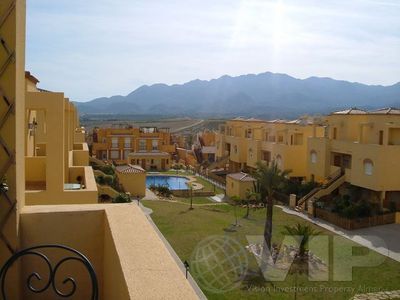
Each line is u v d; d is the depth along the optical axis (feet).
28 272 16.75
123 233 13.38
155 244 12.24
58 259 16.96
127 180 132.57
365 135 108.27
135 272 9.96
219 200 128.06
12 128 14.84
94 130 227.40
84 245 17.15
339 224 92.07
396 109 106.11
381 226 91.35
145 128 227.81
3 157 14.88
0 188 14.92
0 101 14.70
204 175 178.50
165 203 115.75
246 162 170.91
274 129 152.56
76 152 69.62
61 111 36.50
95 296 10.98
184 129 490.08
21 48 15.88
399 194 104.27
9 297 15.42
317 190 111.34
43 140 60.08
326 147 120.37
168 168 202.18
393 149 99.19
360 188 109.70
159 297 8.57
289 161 135.85
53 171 36.47
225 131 192.85
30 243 16.62
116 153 212.23
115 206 17.84
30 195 36.11
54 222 16.83
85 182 42.22
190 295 8.71
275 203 116.98
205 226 87.40
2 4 14.49
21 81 15.98
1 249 15.12
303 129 136.36
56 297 17.06
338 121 119.44
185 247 72.64
